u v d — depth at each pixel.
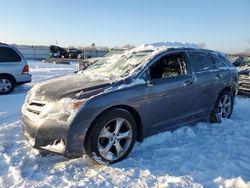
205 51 6.12
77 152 3.97
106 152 4.18
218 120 6.27
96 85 4.34
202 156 4.42
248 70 11.27
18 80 10.94
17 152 4.51
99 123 4.07
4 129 5.56
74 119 3.89
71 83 4.57
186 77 5.36
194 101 5.54
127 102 4.36
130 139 4.44
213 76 5.98
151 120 4.77
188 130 5.53
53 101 4.10
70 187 3.53
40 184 3.59
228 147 4.84
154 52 5.16
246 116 7.16
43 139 4.04
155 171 3.95
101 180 3.71
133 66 4.89
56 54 47.28
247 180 3.71
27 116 4.28
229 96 6.60
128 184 3.62
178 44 5.96
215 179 3.72
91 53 47.62
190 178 3.73
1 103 8.28
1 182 3.64
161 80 4.92
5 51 10.73
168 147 4.82
